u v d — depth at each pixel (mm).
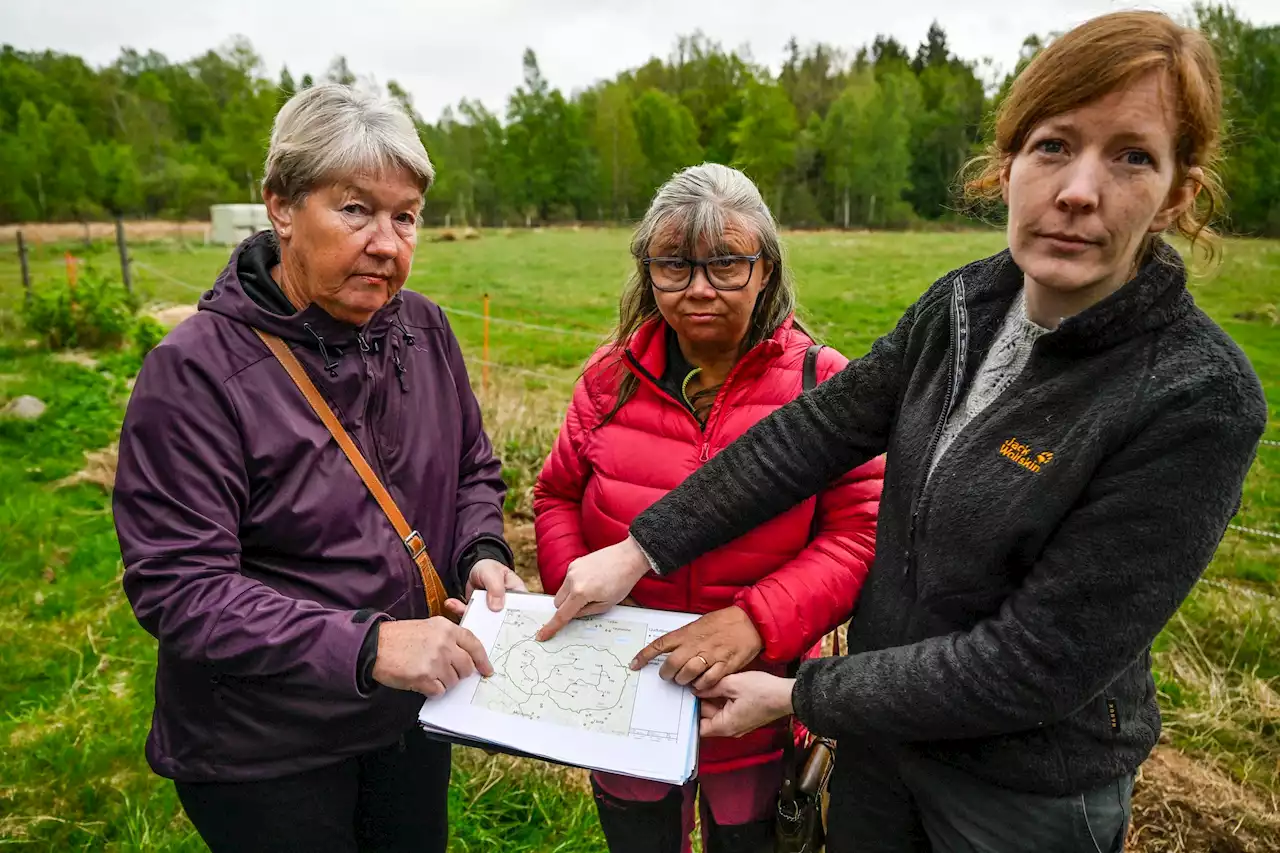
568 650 1665
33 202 49000
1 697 3410
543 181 59375
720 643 1602
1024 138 1161
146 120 64625
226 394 1527
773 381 1811
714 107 73562
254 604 1476
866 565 1715
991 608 1280
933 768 1385
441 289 18469
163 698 1639
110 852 2617
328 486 1620
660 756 1485
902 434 1426
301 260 1566
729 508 1601
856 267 21672
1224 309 12055
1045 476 1173
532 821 2715
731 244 1668
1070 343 1174
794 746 1869
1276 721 3227
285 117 1543
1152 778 2949
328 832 1750
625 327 1923
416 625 1531
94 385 8516
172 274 20969
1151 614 1119
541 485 2104
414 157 1541
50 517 5137
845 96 52844
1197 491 1082
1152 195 1091
